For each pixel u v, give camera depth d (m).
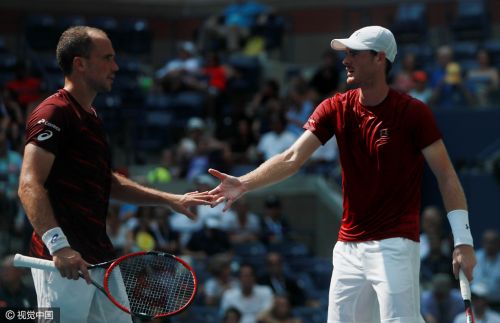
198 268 33.91
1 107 35.62
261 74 58.12
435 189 38.09
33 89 41.34
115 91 49.75
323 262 35.97
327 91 49.72
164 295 15.53
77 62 15.02
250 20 58.97
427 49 55.44
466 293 14.20
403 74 46.47
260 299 32.16
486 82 48.16
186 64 54.16
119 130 49.56
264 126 47.53
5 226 34.16
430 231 35.41
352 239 15.16
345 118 15.20
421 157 15.09
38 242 14.84
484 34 58.12
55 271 14.64
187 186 42.06
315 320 32.31
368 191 14.98
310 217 42.44
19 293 25.70
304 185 42.69
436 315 31.45
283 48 64.69
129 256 14.59
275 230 38.84
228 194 15.73
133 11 65.50
